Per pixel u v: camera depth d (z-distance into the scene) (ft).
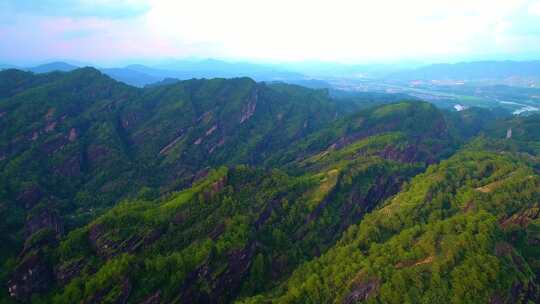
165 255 470.39
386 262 394.52
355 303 366.02
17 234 590.14
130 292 413.39
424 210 522.47
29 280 442.09
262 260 484.74
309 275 425.28
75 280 431.84
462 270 358.02
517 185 540.93
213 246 469.98
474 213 453.17
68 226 636.89
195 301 437.17
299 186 605.31
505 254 385.29
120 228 487.20
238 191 563.07
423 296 349.00
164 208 527.40
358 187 642.63
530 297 366.02
